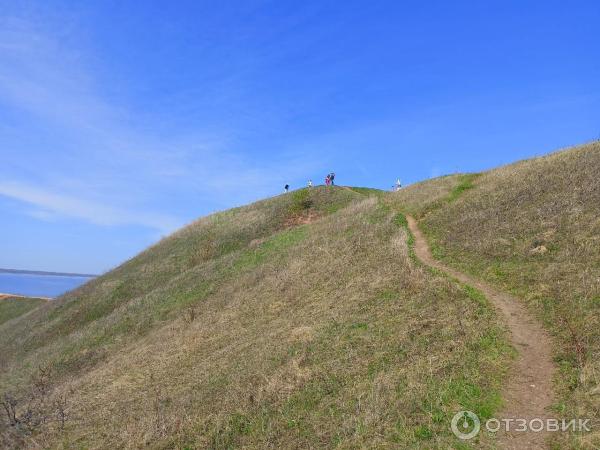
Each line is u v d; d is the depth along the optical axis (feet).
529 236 53.11
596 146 71.72
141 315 78.79
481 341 34.81
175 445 32.73
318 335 43.60
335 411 31.14
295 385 35.83
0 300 173.78
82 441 37.93
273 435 30.73
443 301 43.60
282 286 62.54
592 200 53.88
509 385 29.40
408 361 34.55
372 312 45.50
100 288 108.37
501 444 24.27
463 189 84.33
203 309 68.49
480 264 52.29
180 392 41.98
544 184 65.36
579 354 30.25
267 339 47.29
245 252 91.40
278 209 120.26
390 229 72.02
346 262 62.69
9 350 95.50
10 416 44.57
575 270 42.22
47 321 104.68
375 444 26.25
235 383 39.45
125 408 42.16
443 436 25.41
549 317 36.88
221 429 33.12
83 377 59.21
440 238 64.90
